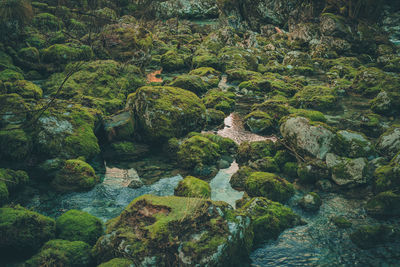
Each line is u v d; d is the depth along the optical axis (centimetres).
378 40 1997
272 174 634
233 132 908
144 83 1194
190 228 427
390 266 439
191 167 706
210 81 1300
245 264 448
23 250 442
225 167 716
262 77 1365
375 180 617
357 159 645
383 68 1533
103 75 1081
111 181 653
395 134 733
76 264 427
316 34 2019
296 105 1106
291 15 2353
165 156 770
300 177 664
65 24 1641
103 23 1535
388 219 538
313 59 1745
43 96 977
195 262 396
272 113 965
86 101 916
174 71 1527
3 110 694
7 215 449
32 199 579
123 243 419
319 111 1062
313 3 2188
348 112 1052
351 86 1278
